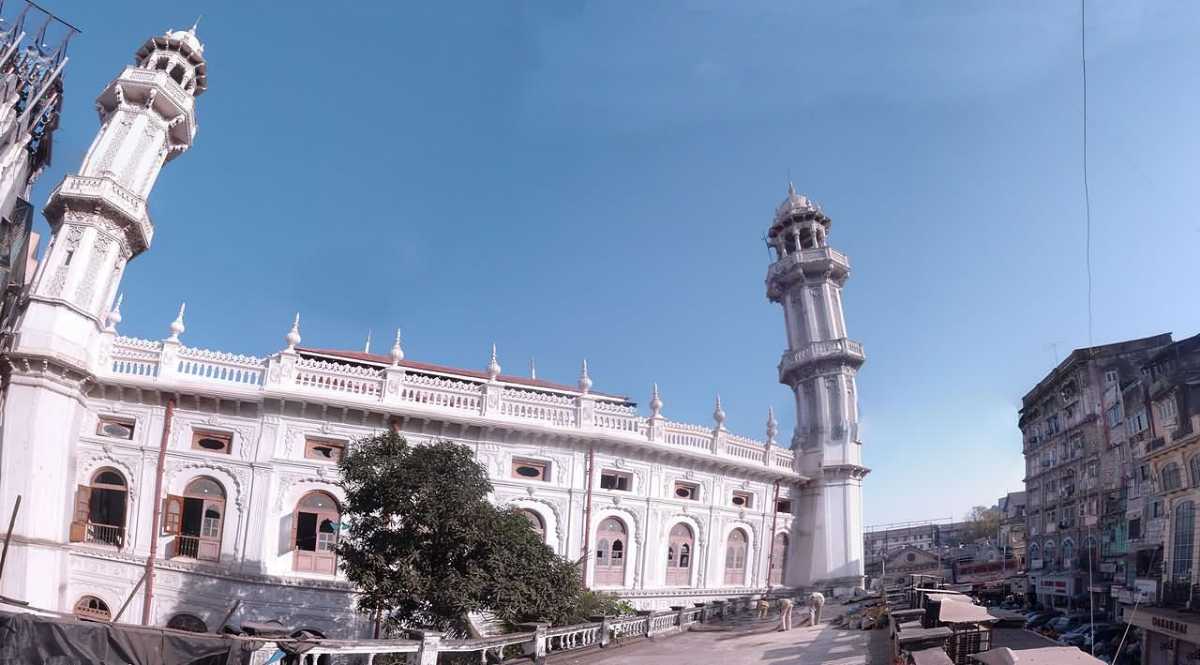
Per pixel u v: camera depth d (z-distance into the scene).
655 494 35.72
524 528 22.56
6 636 10.49
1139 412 39.22
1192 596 31.62
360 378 30.38
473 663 17.48
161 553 26.98
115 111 31.73
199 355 28.86
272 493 27.86
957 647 15.99
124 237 30.06
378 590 19.73
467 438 31.52
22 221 31.16
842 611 32.78
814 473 46.44
